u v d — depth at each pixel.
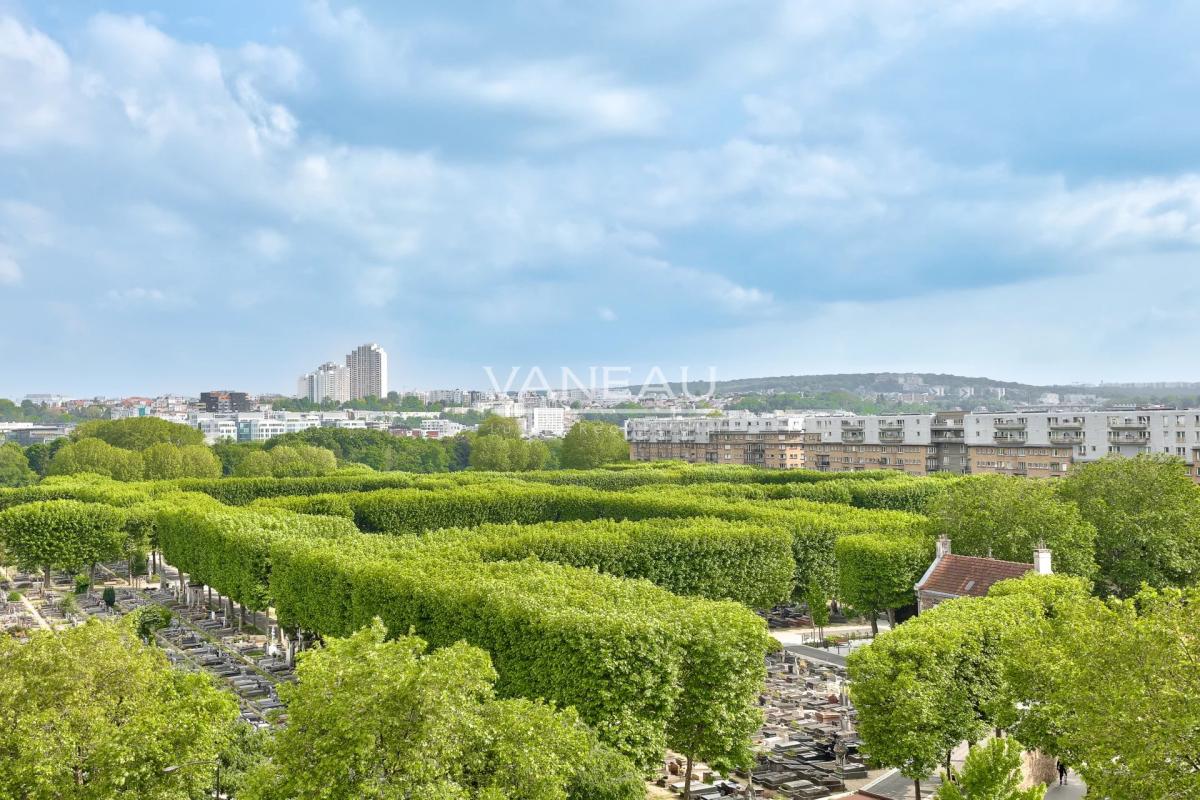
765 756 110.50
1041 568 128.38
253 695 135.25
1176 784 61.12
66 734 60.91
